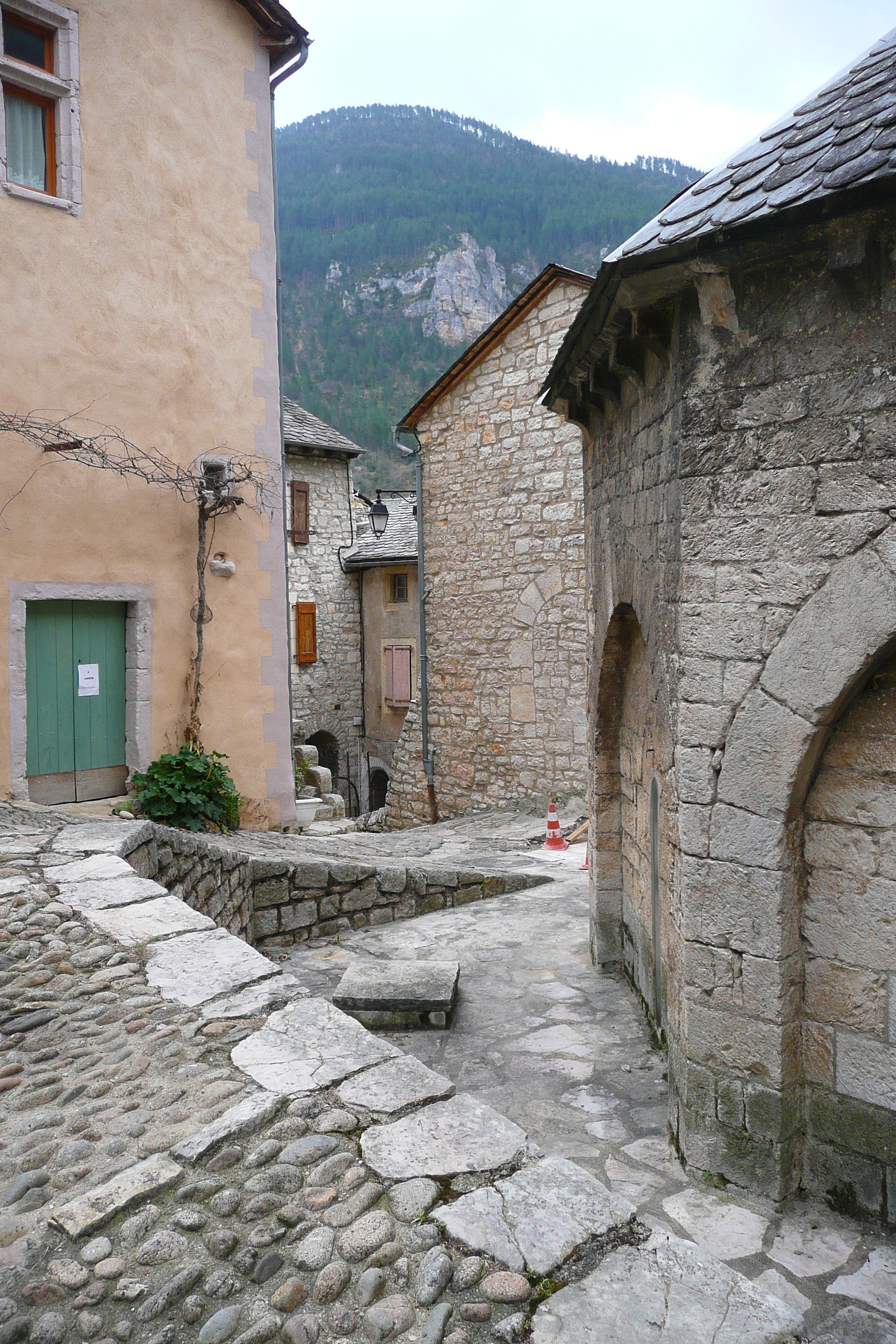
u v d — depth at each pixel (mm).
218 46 8531
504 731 12227
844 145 2721
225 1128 2316
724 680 3143
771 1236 2951
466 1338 1716
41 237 7234
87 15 7469
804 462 2918
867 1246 2902
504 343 11883
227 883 6129
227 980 3262
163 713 8164
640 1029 4699
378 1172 2174
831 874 3090
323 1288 1826
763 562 3029
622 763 5477
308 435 20969
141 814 7684
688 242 2857
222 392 8578
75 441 7141
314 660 21125
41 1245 1946
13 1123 2391
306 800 17766
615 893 5633
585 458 5840
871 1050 3025
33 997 3133
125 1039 2830
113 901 4051
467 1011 5059
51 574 7324
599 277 3326
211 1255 1917
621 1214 2047
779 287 2941
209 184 8453
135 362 7887
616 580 4691
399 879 7117
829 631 2883
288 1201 2074
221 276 8562
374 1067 2658
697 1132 3277
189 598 8328
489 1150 2268
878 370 2752
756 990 3123
